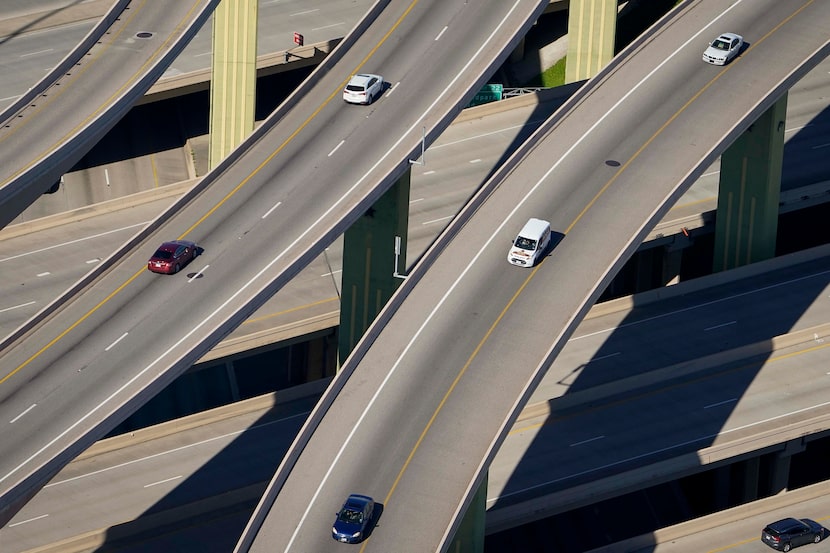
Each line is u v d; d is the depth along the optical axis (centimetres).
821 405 15325
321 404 11781
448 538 10706
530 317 12825
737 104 15612
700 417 15188
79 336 12662
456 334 12644
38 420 11706
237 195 14338
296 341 16338
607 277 13188
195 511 13875
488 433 11662
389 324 12775
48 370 12275
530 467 14525
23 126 15825
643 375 15588
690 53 16562
